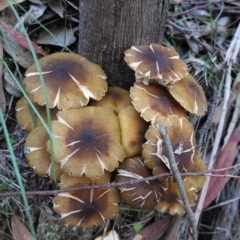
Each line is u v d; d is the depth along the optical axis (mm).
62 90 207
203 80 279
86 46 233
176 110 222
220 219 294
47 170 205
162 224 260
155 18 225
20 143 241
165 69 216
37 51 244
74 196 206
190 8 307
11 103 242
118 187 208
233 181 285
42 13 251
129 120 214
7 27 236
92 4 213
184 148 209
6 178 232
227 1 311
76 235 243
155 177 196
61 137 199
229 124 277
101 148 201
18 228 234
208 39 299
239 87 278
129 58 214
